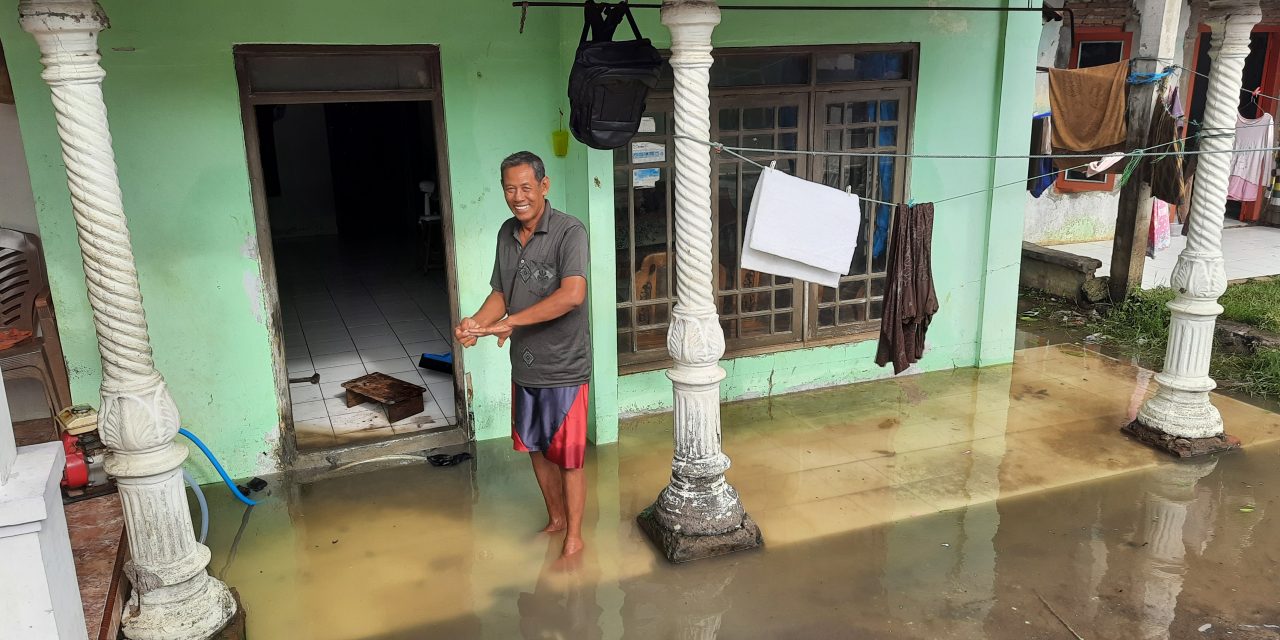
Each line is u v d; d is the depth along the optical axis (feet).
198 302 14.99
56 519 7.64
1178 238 33.06
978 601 12.27
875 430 18.11
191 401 15.37
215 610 11.43
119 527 12.48
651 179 17.88
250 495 15.57
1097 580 12.74
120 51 13.55
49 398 14.43
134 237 14.30
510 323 11.55
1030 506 14.92
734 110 18.12
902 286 15.05
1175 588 12.53
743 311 19.52
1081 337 23.93
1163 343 22.84
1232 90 15.61
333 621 12.01
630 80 13.17
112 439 10.59
